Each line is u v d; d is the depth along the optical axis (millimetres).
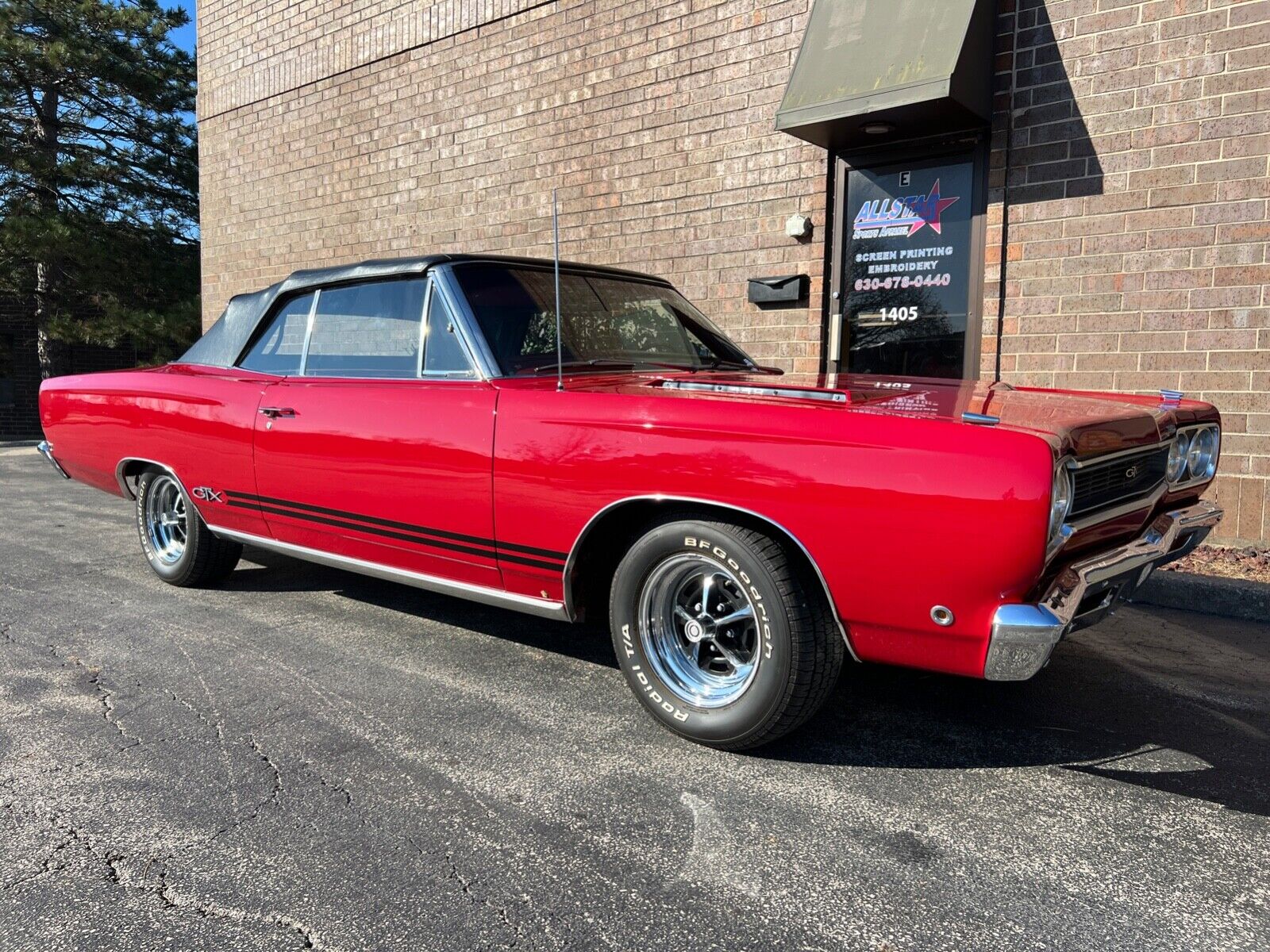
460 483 3250
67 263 19844
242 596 4652
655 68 7562
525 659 3686
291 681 3424
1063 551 2516
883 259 6594
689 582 2889
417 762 2746
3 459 11812
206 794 2541
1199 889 2117
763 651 2645
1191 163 5352
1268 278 5168
